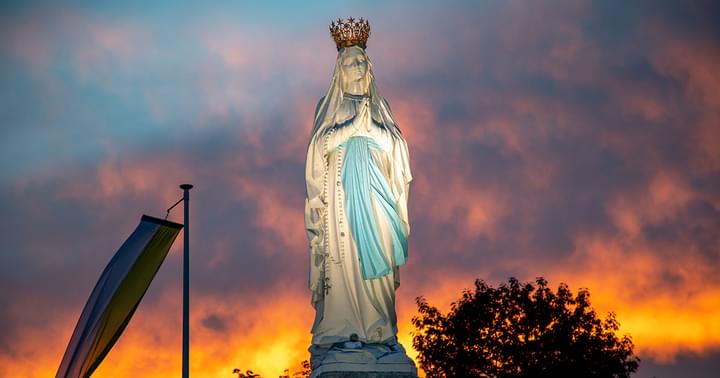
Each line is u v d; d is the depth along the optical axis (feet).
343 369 196.85
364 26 216.54
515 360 263.49
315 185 209.26
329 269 205.26
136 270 226.58
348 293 204.33
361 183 206.69
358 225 205.26
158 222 228.02
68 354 224.53
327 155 208.95
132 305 225.97
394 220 206.90
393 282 206.39
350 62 212.43
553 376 261.24
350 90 212.84
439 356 267.59
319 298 206.90
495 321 268.00
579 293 270.26
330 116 211.41
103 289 225.76
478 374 265.13
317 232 208.74
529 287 270.46
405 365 198.29
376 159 208.33
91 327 224.53
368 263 203.92
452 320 269.44
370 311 203.62
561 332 264.31
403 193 209.56
